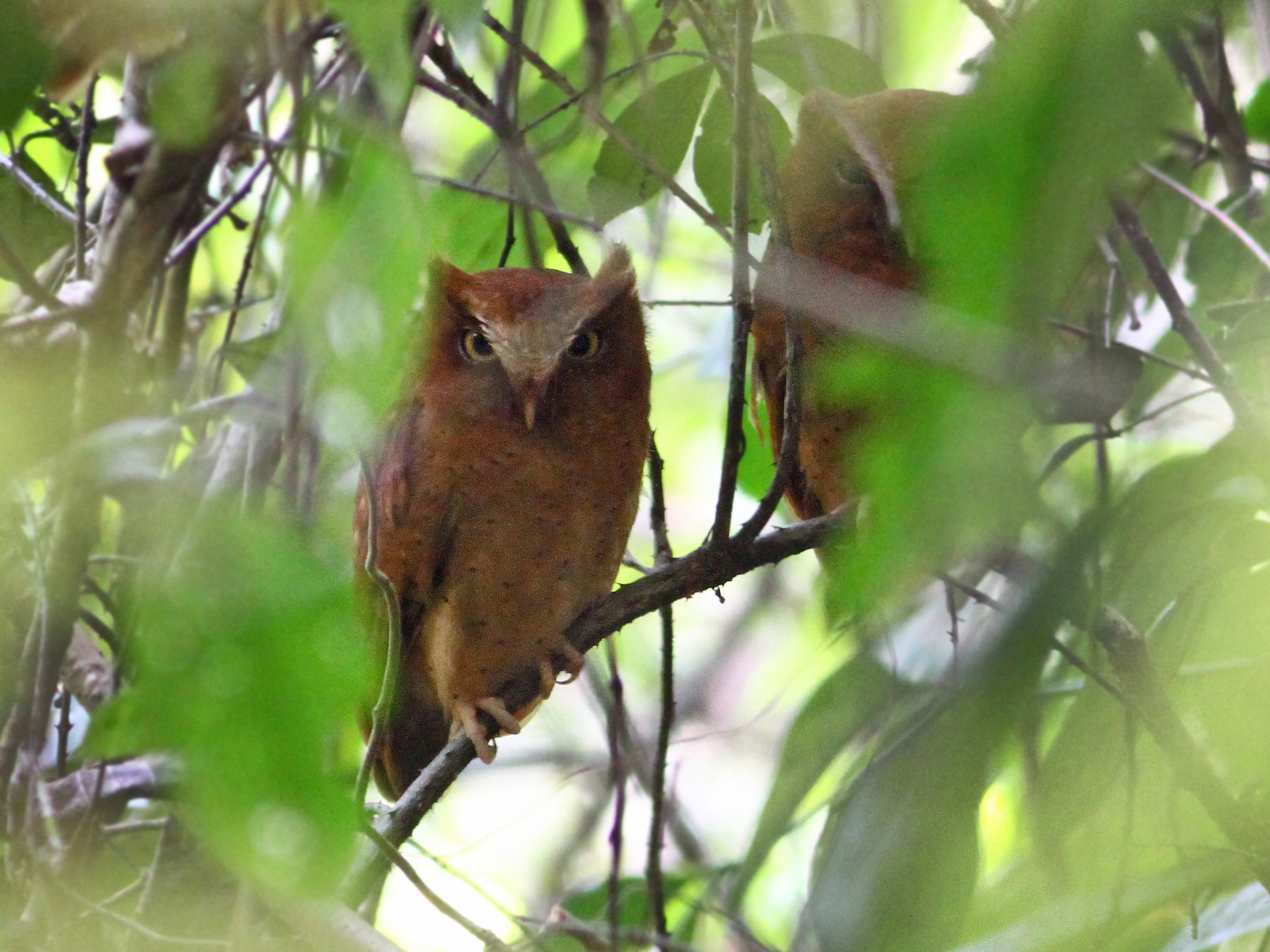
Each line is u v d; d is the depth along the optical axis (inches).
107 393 241.8
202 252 252.2
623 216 252.5
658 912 245.3
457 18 209.9
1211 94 248.4
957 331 125.7
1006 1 247.3
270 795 127.9
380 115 239.5
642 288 248.7
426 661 248.4
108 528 249.9
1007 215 105.4
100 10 239.1
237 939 241.1
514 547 247.3
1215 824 243.8
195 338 249.0
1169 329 249.0
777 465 243.8
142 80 243.1
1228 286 249.1
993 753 209.8
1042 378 134.0
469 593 247.4
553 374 246.5
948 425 123.6
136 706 128.3
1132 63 107.1
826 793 250.2
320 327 150.4
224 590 132.0
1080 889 243.0
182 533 207.3
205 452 245.9
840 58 247.4
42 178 247.3
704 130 247.4
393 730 248.8
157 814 250.4
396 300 148.8
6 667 245.4
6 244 241.4
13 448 210.1
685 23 248.2
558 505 247.1
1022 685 200.4
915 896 242.5
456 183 245.1
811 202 247.3
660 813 245.4
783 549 244.8
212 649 129.9
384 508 247.1
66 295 243.6
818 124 247.4
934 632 245.6
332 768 136.6
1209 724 242.4
